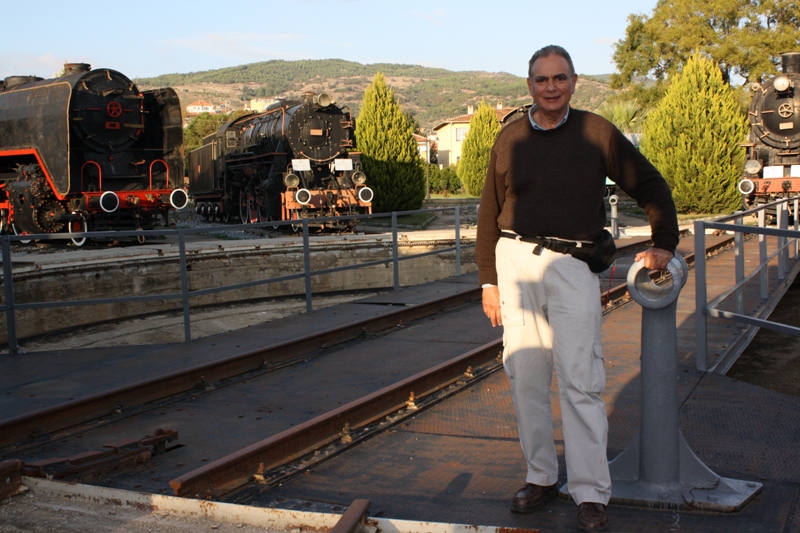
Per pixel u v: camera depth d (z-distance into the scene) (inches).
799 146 846.5
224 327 454.0
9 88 754.2
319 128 837.8
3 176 744.3
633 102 1620.3
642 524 120.3
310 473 153.9
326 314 355.3
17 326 406.9
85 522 129.7
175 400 217.3
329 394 222.5
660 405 127.0
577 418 120.6
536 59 118.9
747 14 1448.1
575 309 119.4
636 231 785.6
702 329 221.1
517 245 124.0
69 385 229.9
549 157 120.5
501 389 217.3
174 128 725.3
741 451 155.3
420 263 618.8
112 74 679.1
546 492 132.4
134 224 698.8
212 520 129.3
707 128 1004.6
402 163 1056.2
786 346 334.3
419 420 189.9
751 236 665.0
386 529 121.4
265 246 558.6
